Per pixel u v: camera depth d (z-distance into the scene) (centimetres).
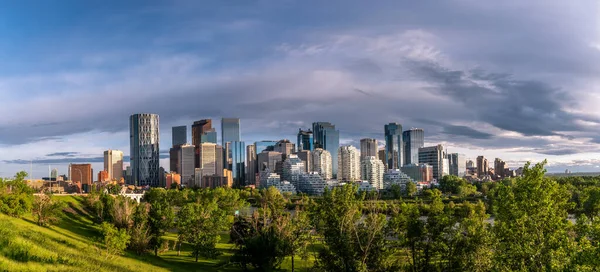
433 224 6875
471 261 6228
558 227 4944
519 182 5472
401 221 7250
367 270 6769
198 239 10325
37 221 11000
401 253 7581
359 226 7362
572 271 4084
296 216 9494
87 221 14400
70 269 5678
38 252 6078
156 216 11006
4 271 4575
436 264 6912
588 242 4519
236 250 9850
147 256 9988
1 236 6144
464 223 6838
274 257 8688
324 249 7569
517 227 5103
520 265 4947
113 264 7469
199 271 8944
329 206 7731
